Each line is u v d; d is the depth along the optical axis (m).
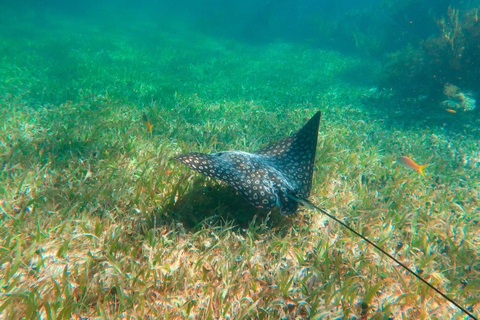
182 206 2.82
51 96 6.59
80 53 13.30
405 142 5.33
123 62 12.38
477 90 7.46
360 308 2.06
